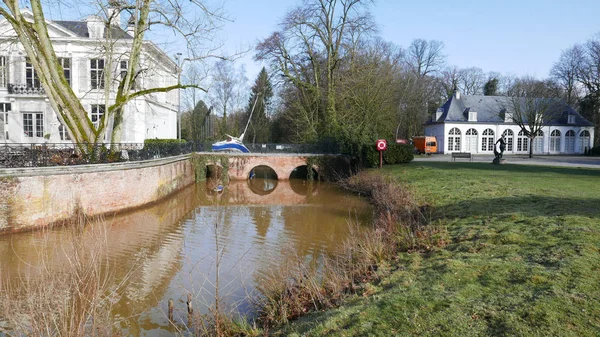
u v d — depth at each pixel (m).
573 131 48.34
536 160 33.81
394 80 37.16
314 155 32.34
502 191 14.04
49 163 13.59
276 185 30.06
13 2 14.90
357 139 31.67
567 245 7.12
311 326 5.46
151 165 18.94
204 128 52.53
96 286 6.47
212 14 18.48
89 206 14.77
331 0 34.66
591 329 4.37
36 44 15.89
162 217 16.80
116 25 19.42
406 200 14.95
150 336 6.74
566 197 12.07
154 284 9.01
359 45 35.50
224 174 31.34
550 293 5.26
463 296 5.50
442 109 50.44
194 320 6.83
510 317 4.73
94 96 27.12
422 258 7.88
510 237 8.12
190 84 20.30
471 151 48.59
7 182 12.17
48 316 5.55
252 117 51.38
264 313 6.88
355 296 6.35
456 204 12.88
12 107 26.84
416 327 4.77
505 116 48.22
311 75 37.66
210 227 15.02
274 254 11.26
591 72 46.00
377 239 9.34
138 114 27.89
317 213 18.34
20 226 12.54
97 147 15.70
